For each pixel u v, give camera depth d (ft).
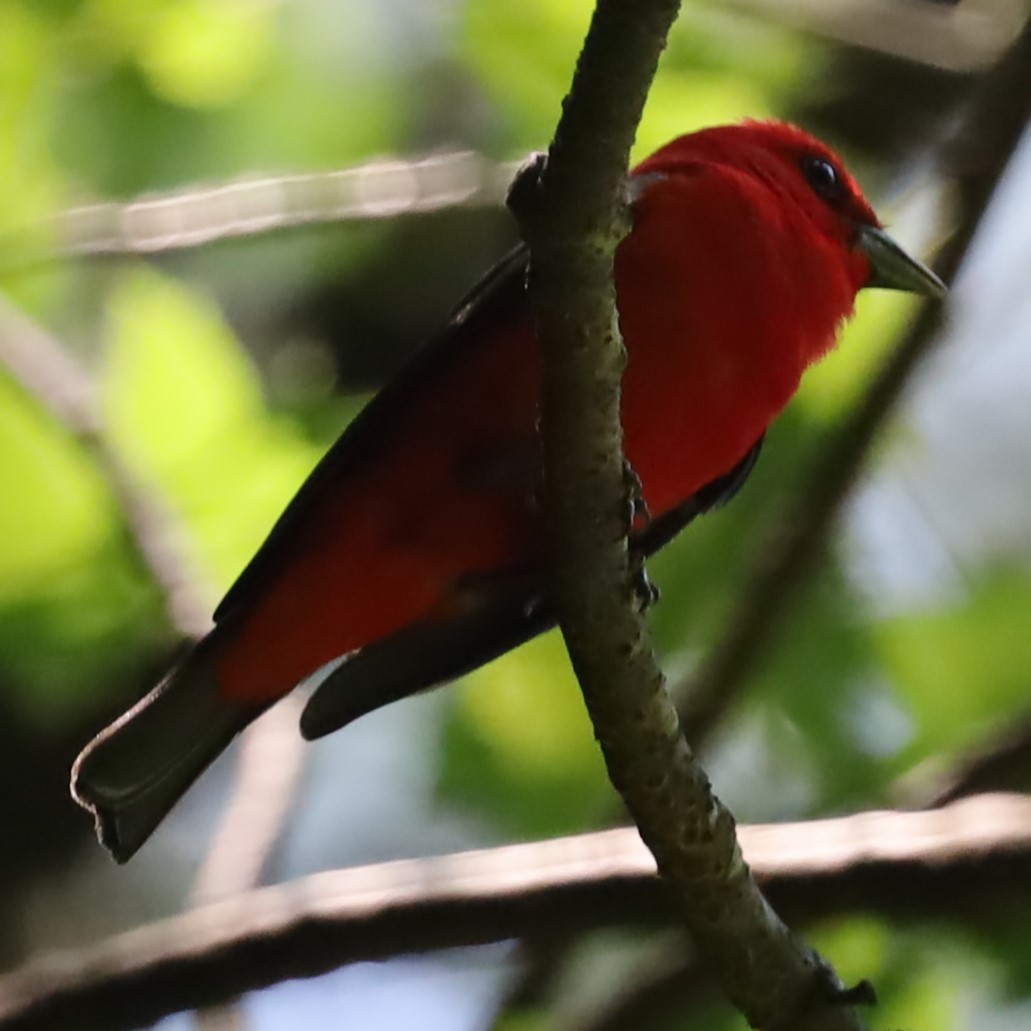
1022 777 34.86
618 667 23.56
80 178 38.86
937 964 33.19
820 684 37.81
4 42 36.63
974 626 37.96
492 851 31.83
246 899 31.22
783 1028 25.29
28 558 35.55
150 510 35.58
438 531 29.43
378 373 44.70
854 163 42.65
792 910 31.19
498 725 38.58
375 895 30.81
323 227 38.22
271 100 40.16
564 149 19.67
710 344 28.66
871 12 40.29
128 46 37.50
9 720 41.55
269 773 36.32
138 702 34.24
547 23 37.78
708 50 39.42
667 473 29.60
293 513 29.35
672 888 24.80
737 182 29.86
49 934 43.45
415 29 41.16
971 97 39.45
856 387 38.06
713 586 38.01
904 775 37.32
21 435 35.22
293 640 30.50
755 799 37.88
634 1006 33.22
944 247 37.76
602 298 21.03
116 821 31.58
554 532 22.98
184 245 37.42
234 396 36.01
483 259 45.62
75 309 39.22
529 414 28.76
